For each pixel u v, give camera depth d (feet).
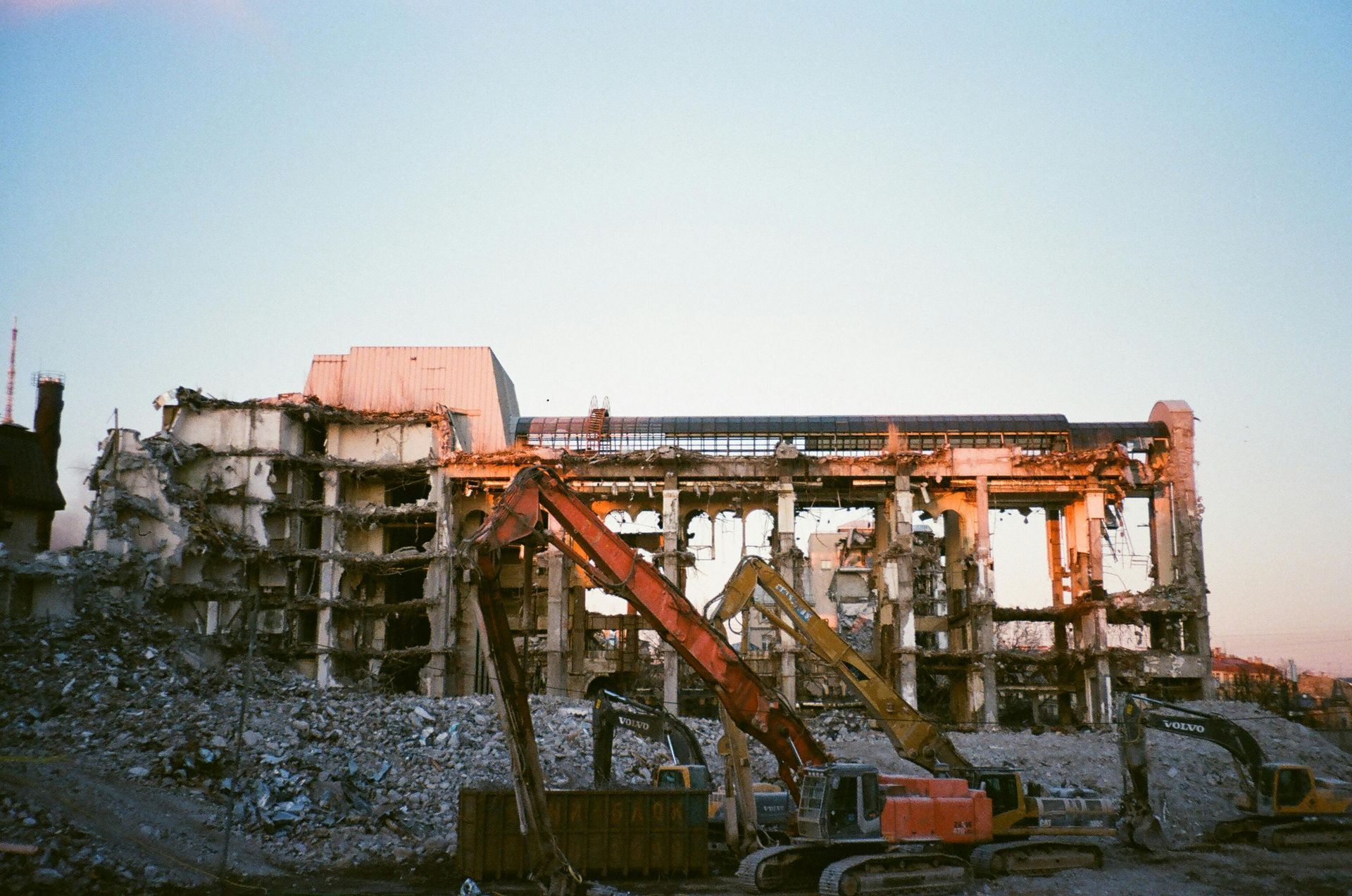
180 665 230.07
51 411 281.13
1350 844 172.96
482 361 319.88
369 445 303.68
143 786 161.38
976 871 146.92
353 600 293.02
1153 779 223.71
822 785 136.87
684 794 149.69
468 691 296.92
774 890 137.69
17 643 208.64
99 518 268.21
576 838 146.92
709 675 140.26
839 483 304.91
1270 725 259.19
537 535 123.95
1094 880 146.00
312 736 198.29
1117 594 293.23
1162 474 307.37
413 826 169.89
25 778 154.30
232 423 292.40
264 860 148.87
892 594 291.38
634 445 310.04
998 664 307.17
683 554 293.64
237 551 281.33
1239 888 142.20
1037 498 309.83
